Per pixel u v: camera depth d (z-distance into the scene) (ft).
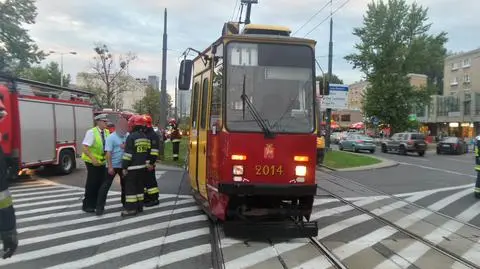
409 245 25.00
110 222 29.30
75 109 57.52
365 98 173.78
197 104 32.71
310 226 25.43
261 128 24.95
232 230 24.86
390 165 78.84
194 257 22.08
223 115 24.91
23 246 23.70
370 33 167.63
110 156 31.37
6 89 44.70
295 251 23.24
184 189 43.37
